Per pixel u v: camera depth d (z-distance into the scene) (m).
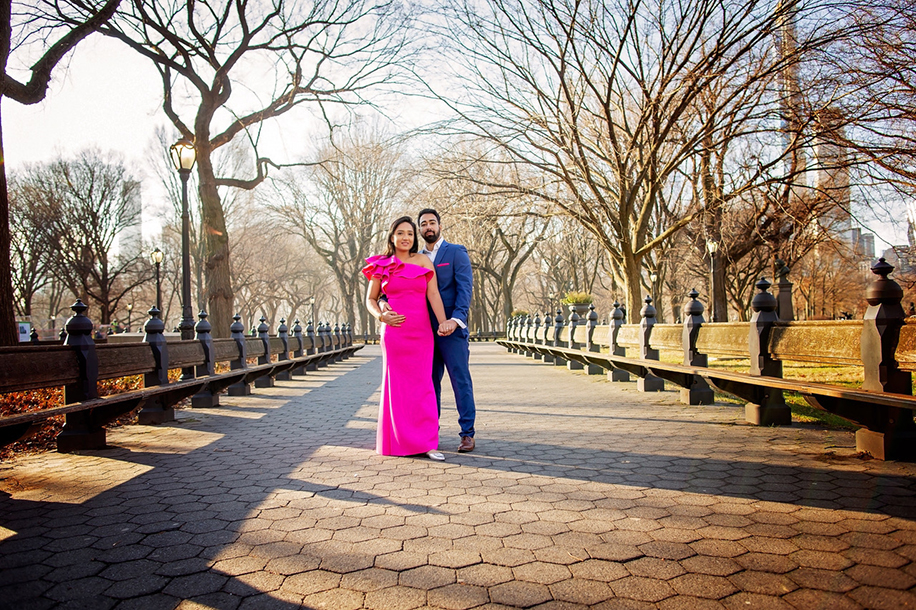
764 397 5.39
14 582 2.21
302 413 7.10
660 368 6.81
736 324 5.63
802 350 4.57
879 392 3.56
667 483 3.50
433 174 16.56
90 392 4.67
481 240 36.38
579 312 23.56
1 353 3.62
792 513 2.87
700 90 12.17
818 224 14.34
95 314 47.59
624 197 14.64
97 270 41.69
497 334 41.75
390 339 4.45
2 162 7.38
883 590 2.01
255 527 2.82
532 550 2.47
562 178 14.94
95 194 37.47
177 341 6.70
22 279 39.56
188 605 2.01
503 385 10.10
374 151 16.94
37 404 7.63
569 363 13.37
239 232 47.16
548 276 51.00
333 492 3.43
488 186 16.02
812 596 1.98
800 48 11.45
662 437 4.98
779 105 12.76
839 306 47.75
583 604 1.97
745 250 20.09
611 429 5.46
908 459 3.87
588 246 41.44
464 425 4.62
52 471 4.09
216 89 16.36
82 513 3.09
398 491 3.43
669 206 23.97
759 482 3.45
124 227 40.16
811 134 11.85
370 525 2.82
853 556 2.31
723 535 2.59
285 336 12.30
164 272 43.16
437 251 4.86
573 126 13.88
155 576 2.26
